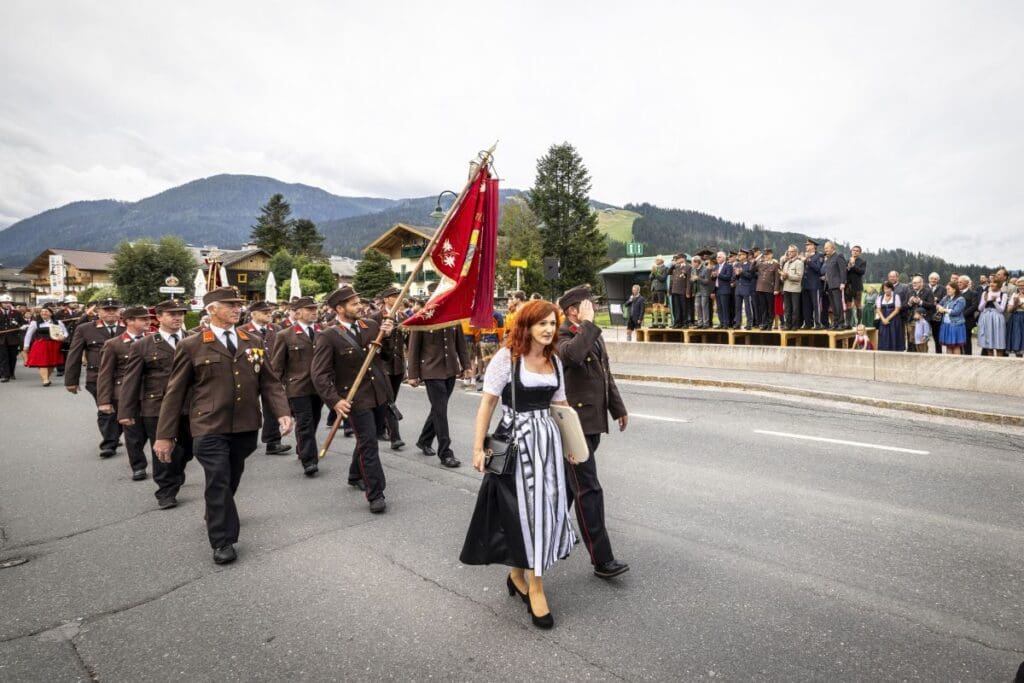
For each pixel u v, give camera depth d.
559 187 59.34
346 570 4.01
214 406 4.39
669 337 17.09
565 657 2.94
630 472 6.01
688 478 5.77
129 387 5.90
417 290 57.25
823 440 7.17
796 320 13.61
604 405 4.11
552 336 3.30
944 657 2.87
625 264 41.88
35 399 12.65
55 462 7.24
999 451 6.57
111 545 4.57
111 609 3.56
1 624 3.41
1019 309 11.22
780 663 2.84
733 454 6.62
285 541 4.54
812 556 4.01
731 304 15.21
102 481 6.40
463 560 3.40
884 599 3.42
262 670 2.91
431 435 7.13
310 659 2.99
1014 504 4.92
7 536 4.79
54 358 15.08
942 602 3.38
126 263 62.19
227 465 4.36
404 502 5.40
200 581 3.90
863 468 6.00
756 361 13.01
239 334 4.68
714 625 3.19
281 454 7.52
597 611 3.37
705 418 8.59
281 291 59.44
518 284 19.83
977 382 9.80
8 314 16.41
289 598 3.64
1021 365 9.25
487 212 6.07
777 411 9.00
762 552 4.09
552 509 3.25
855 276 13.41
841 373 11.66
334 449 7.73
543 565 3.16
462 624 3.29
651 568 3.89
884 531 4.40
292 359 6.61
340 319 5.70
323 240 99.75
